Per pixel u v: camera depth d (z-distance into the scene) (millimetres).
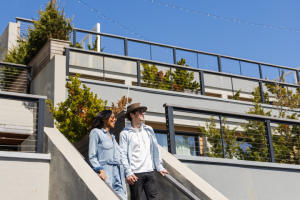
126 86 10484
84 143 6684
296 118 11125
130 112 4805
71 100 7461
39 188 4766
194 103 11656
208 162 6297
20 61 12453
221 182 6305
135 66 14398
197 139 11703
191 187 4867
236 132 12055
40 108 5289
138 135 4723
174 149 6043
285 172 7109
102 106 7555
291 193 6980
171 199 4926
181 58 14633
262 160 8570
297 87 13695
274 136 9109
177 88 13148
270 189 6781
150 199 4531
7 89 11922
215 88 15234
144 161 4617
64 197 4410
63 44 10211
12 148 10406
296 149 8898
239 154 9062
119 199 3686
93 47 14805
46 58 10219
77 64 13109
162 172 4859
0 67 12094
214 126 10336
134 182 4527
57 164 4730
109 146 4344
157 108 10891
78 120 7125
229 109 12266
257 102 11312
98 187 3895
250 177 6660
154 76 12922
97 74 13469
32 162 4840
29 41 11656
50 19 11531
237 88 15727
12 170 4703
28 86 11180
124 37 14000
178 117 11367
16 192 4641
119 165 4414
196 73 14836
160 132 11227
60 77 9398
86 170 4270
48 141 5082
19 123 9828
